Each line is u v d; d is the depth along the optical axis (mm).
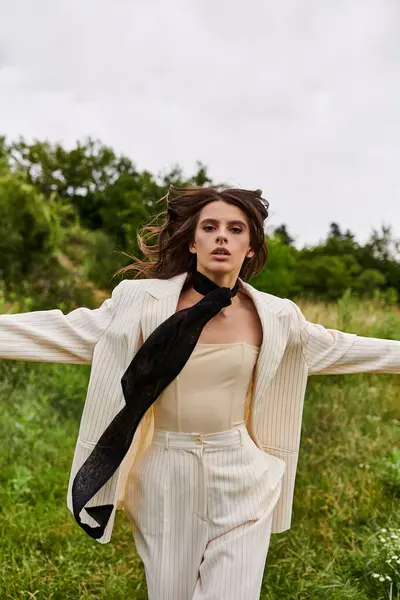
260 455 2467
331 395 5559
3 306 8984
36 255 11367
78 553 3396
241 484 2316
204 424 2324
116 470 2330
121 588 3123
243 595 2162
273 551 3434
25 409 5266
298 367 2564
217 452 2330
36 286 11102
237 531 2277
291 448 2633
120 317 2342
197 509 2318
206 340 2348
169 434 2350
